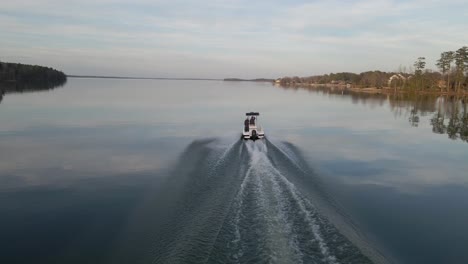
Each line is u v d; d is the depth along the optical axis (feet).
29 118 129.70
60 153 77.51
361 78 593.42
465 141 98.99
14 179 59.47
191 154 74.69
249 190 46.14
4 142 87.97
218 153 72.18
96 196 51.98
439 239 40.06
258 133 90.53
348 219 42.63
